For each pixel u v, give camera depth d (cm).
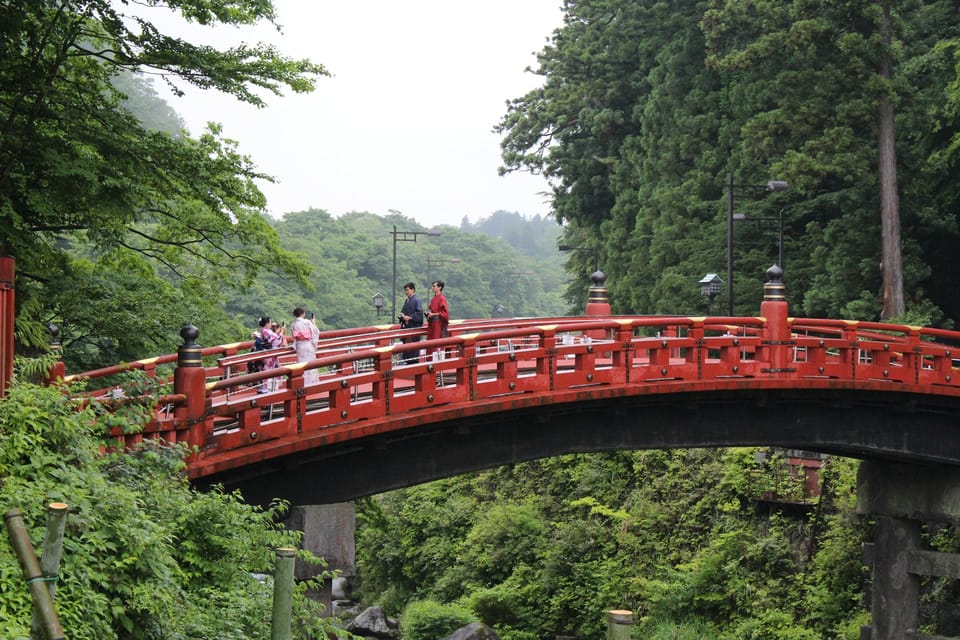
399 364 1994
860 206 4091
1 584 939
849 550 2967
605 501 3769
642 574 3422
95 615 992
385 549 4419
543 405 1864
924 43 4300
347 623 4125
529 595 3669
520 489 4175
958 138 3659
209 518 1323
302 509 1672
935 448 2447
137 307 2425
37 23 1872
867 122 3947
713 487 3425
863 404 2348
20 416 1178
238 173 2156
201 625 1148
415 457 1808
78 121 1847
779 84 4075
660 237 4956
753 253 4584
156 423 1440
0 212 1720
